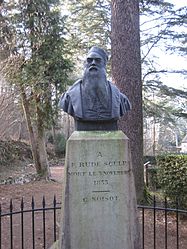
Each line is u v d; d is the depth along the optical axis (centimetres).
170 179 840
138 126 974
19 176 1658
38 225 807
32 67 1501
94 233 432
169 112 1891
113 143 436
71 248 430
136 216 440
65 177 433
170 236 718
